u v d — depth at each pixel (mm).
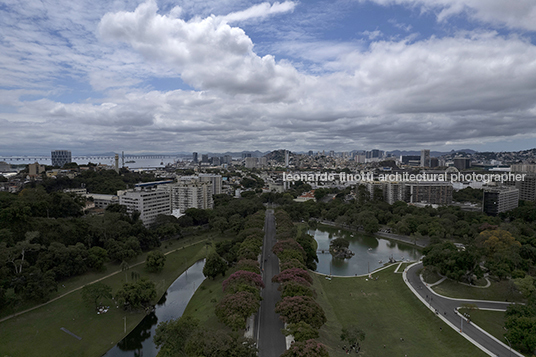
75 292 171000
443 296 171000
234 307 129000
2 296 142125
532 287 150750
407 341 135125
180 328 119438
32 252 183125
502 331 135625
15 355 123438
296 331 115000
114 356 131125
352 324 149750
